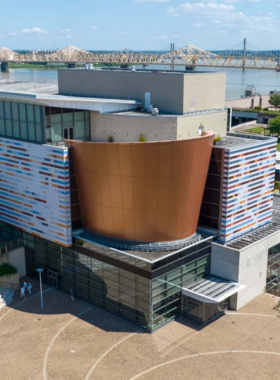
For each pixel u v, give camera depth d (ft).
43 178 163.32
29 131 166.40
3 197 183.52
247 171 162.50
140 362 129.29
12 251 178.29
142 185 145.79
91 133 171.12
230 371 125.18
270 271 173.47
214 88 175.11
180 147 142.00
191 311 151.74
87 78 188.03
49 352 133.80
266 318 152.35
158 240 153.89
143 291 143.64
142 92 172.55
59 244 165.17
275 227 179.22
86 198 158.30
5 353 133.49
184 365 127.85
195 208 157.07
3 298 162.20
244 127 508.12
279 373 124.47
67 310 157.17
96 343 138.10
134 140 160.04
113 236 157.48
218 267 161.27
